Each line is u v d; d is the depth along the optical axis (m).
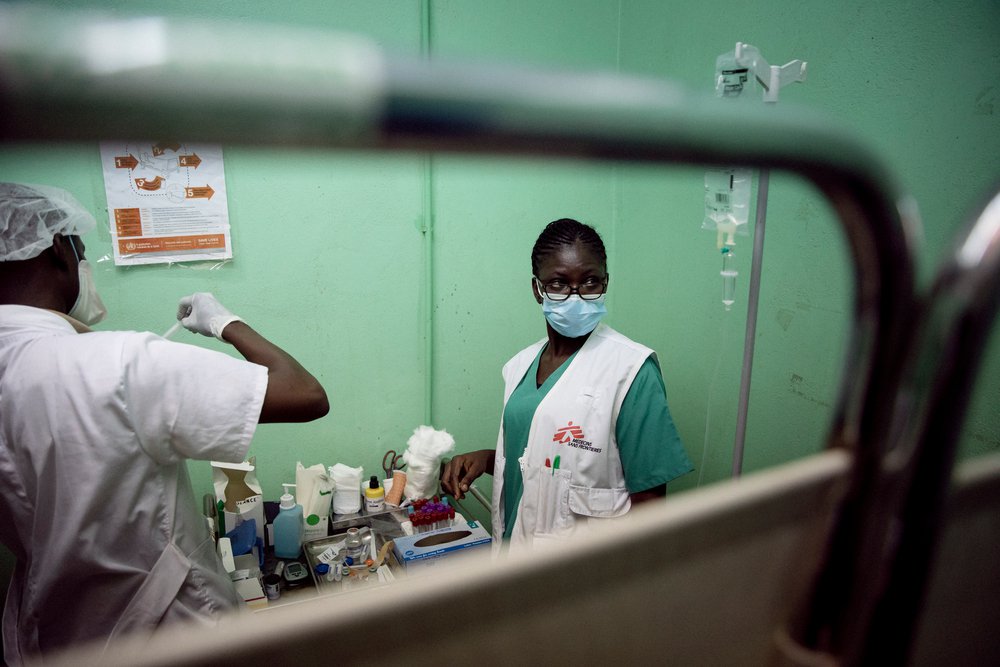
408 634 0.18
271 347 0.93
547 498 1.25
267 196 1.69
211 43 0.11
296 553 1.58
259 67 0.12
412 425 2.00
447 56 0.14
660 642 0.22
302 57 0.12
